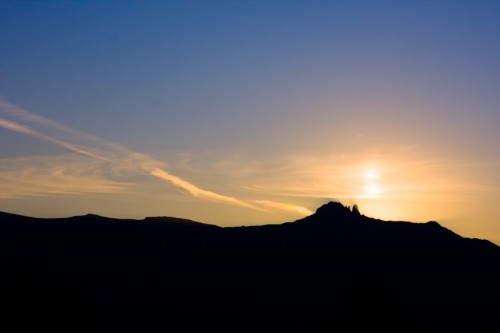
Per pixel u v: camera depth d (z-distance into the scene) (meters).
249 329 96.00
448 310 110.56
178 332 89.31
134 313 94.12
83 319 50.34
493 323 101.88
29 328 46.66
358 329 54.06
